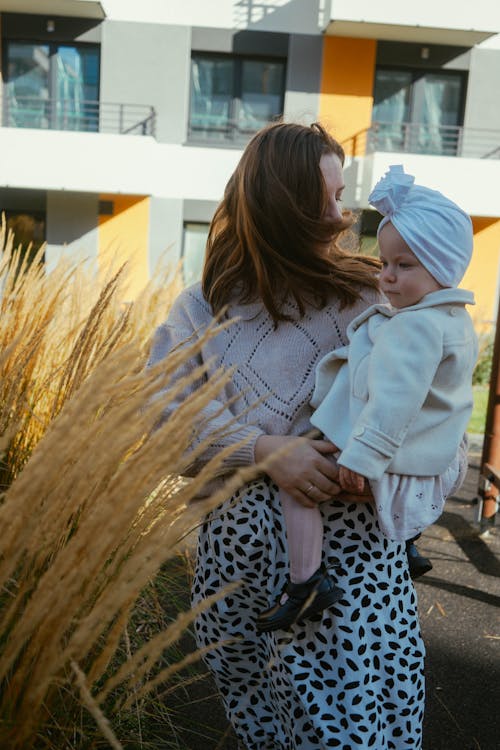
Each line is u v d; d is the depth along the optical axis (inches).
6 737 43.6
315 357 60.3
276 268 59.0
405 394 54.1
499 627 110.9
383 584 56.9
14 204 519.5
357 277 61.7
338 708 54.5
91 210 520.1
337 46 522.9
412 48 529.3
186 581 106.7
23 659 44.5
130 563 40.2
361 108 530.3
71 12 500.7
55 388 97.7
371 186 518.9
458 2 499.5
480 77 536.1
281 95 536.1
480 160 522.6
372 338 58.1
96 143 501.7
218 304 61.6
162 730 74.9
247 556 58.6
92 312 72.6
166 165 522.3
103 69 512.7
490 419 150.9
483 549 144.5
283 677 56.9
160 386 41.4
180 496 43.7
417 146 545.3
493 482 143.9
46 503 42.2
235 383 60.2
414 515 56.1
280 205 57.1
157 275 158.2
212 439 45.1
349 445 54.4
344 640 54.8
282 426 59.3
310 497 55.3
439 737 82.7
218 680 65.2
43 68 519.8
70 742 55.1
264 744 65.4
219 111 533.3
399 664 56.0
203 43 516.4
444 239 57.6
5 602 57.7
